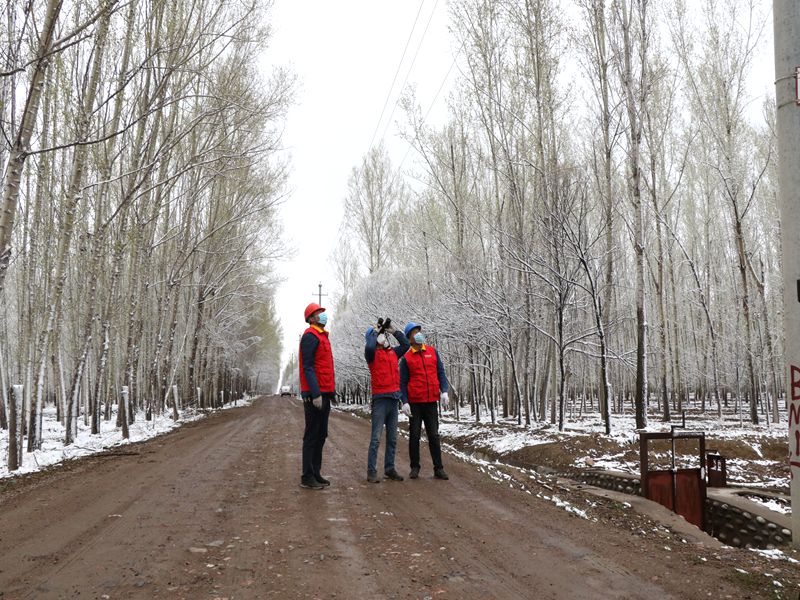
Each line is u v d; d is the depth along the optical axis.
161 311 24.64
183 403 34.50
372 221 39.06
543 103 17.44
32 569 4.05
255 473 8.41
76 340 22.39
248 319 49.72
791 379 4.89
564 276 15.38
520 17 17.98
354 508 6.02
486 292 18.23
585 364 27.48
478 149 20.72
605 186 18.42
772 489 9.20
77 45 14.04
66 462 10.61
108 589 3.66
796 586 3.84
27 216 16.58
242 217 25.11
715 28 19.38
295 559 4.29
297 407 41.75
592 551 4.66
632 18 14.77
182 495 6.72
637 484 9.04
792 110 4.89
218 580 3.84
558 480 8.79
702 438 7.74
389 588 3.72
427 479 7.93
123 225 18.02
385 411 7.84
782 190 4.96
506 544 4.79
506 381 23.31
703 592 3.74
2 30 10.08
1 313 20.91
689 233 34.38
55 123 15.27
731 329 26.47
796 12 4.91
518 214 17.69
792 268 4.88
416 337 8.12
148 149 16.94
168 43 14.16
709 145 22.72
